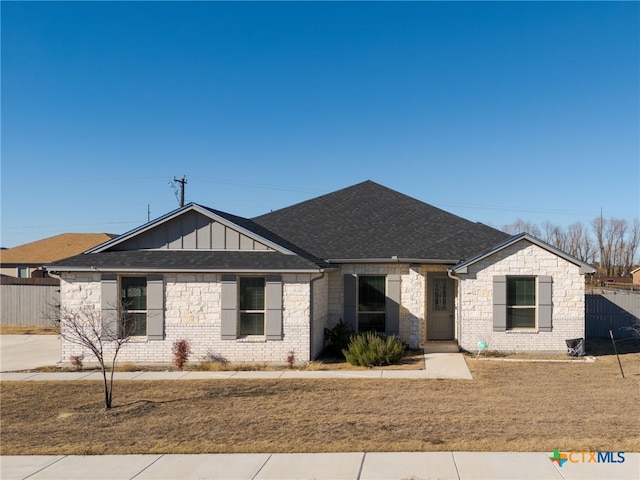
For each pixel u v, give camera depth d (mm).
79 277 16328
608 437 8680
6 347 20672
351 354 16266
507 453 8000
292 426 9648
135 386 13406
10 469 7734
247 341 16188
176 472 7543
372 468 7527
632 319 22484
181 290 16312
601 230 78000
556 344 17641
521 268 17781
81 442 8930
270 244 17156
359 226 22062
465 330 17984
